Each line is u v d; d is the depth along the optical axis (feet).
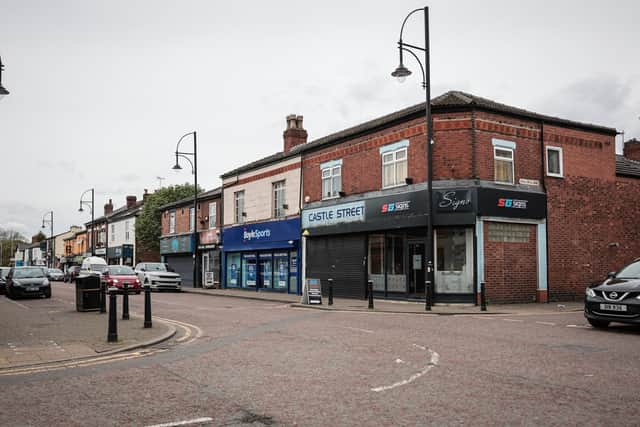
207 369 26.27
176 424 17.51
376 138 73.97
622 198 77.87
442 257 64.95
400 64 58.75
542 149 69.92
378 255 74.13
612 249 75.51
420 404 19.42
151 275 104.99
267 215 99.45
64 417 18.49
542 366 25.82
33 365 27.66
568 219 71.15
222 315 53.62
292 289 92.48
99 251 209.87
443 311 55.77
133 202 204.74
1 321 46.80
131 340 35.22
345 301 72.13
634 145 100.12
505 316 51.03
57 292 102.06
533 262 67.56
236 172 109.81
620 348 30.81
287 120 104.83
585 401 19.65
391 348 31.55
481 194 62.75
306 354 29.91
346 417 17.95
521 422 17.24
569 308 59.11
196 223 117.39
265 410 18.94
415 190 66.74
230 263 112.98
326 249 83.71
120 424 17.63
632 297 36.40
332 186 82.74
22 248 374.63
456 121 64.49
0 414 18.89
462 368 25.49
